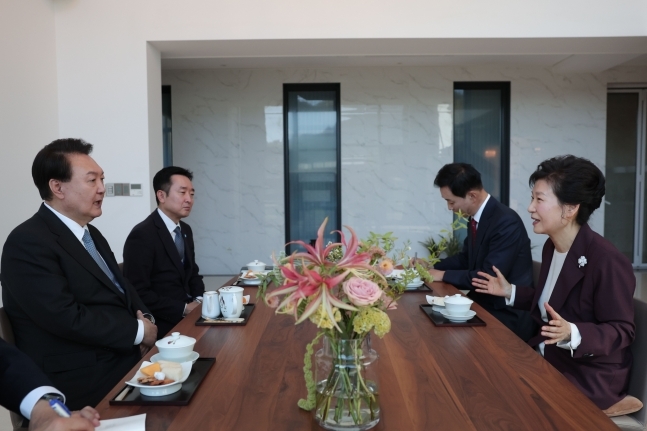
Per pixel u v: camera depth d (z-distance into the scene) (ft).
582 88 21.52
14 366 4.67
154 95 15.76
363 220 21.75
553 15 15.15
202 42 15.34
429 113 21.45
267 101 21.45
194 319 7.27
